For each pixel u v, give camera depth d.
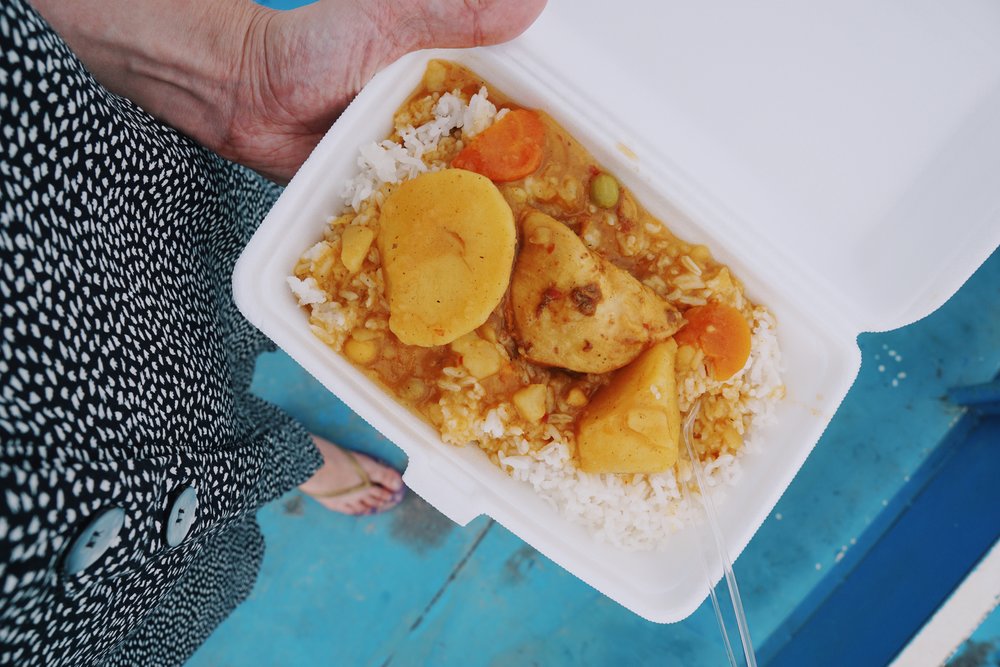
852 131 0.44
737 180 0.46
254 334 0.57
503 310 0.46
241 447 0.47
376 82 0.44
